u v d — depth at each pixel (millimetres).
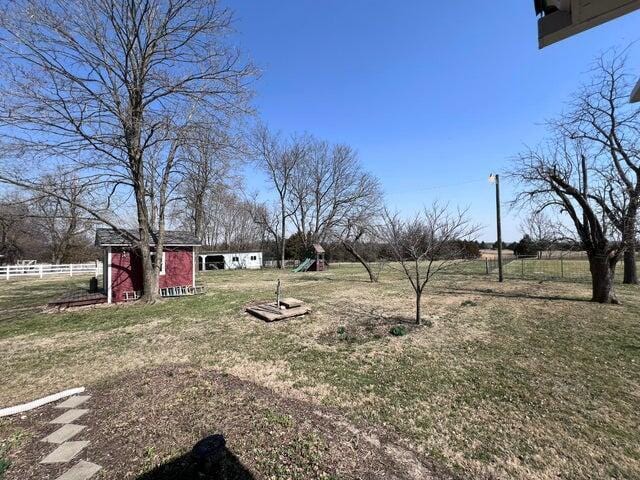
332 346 6316
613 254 10227
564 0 2152
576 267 24219
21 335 7590
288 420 3473
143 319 9031
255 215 41125
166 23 10461
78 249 35781
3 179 9188
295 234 42844
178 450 2979
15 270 24797
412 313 9062
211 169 13625
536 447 3133
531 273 20484
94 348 6500
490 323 7820
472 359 5504
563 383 4551
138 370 5207
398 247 8711
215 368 5258
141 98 10812
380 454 2988
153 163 12453
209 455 2600
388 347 6152
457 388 4422
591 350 5879
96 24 9711
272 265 40656
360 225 19266
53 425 3525
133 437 3209
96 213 10844
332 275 22531
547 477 2725
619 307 9438
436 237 8695
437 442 3207
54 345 6754
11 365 5621
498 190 16625
